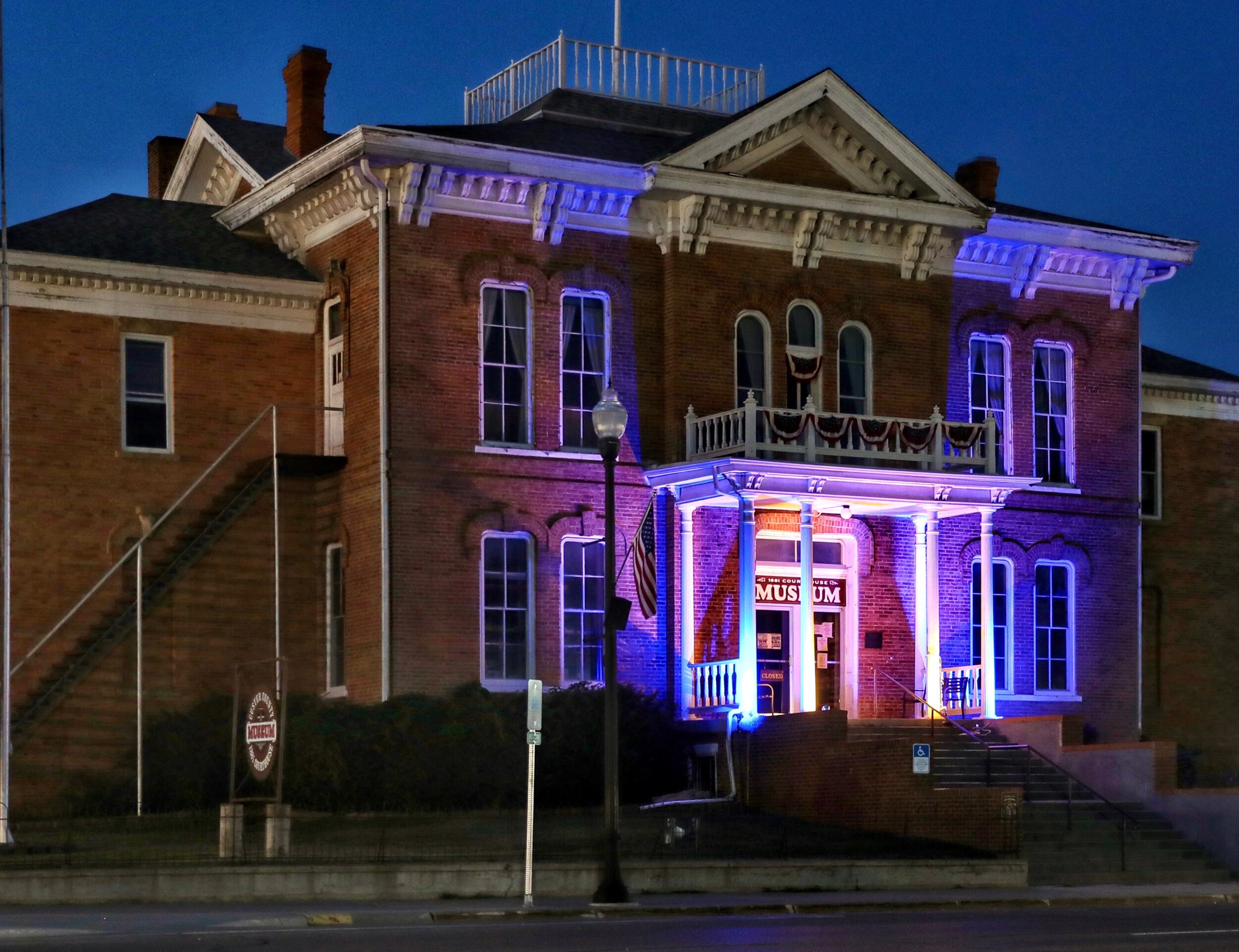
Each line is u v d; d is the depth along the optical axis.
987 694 34.50
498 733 30.17
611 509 24.39
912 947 17.67
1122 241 38.25
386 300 32.12
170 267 33.62
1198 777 40.31
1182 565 41.56
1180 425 42.09
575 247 33.88
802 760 31.47
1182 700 41.06
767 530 34.97
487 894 24.00
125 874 22.41
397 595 31.72
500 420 33.19
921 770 29.44
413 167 31.92
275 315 34.59
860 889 26.09
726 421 33.72
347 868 23.39
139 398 33.62
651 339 34.44
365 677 32.12
